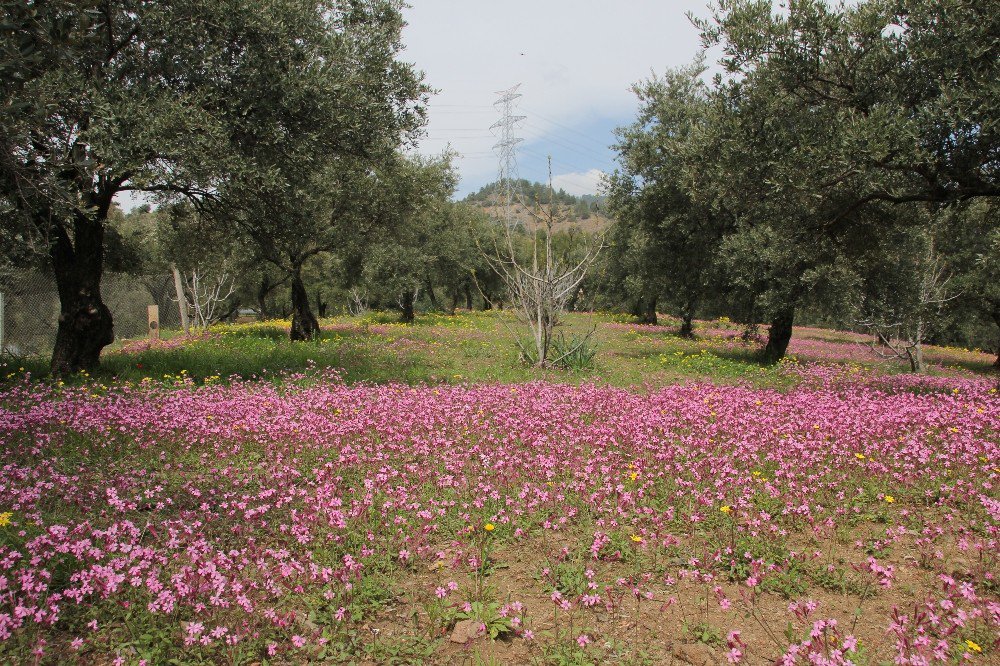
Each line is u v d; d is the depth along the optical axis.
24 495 4.86
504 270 16.22
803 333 37.75
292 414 8.41
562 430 7.61
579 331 29.20
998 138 8.82
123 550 3.92
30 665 3.22
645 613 3.99
